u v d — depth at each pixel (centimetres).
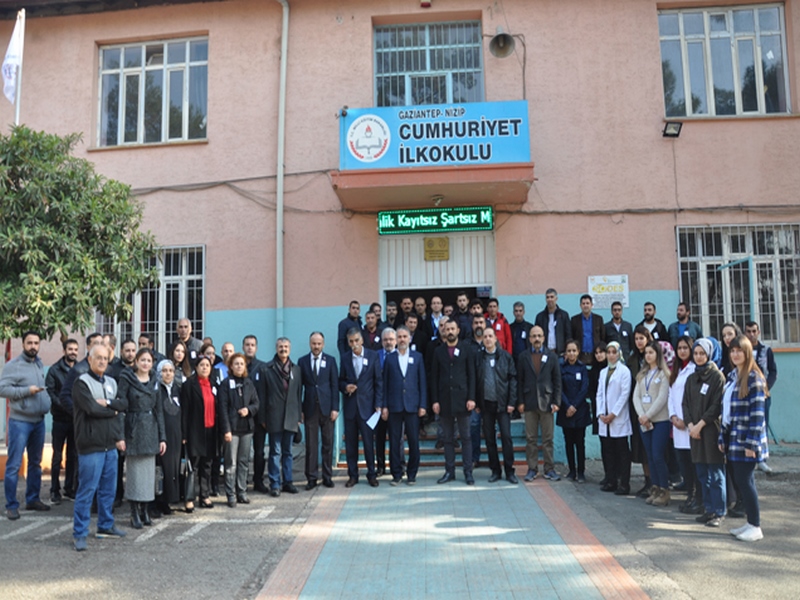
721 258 1098
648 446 768
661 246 1093
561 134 1119
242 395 801
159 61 1231
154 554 609
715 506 669
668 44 1152
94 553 612
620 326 1008
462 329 1005
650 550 594
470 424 921
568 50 1133
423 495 808
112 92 1236
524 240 1105
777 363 1062
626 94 1122
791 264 1091
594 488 841
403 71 1178
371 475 865
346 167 1014
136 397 689
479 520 696
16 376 751
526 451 910
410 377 877
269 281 1140
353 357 889
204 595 513
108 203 891
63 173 862
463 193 1051
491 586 520
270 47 1180
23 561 590
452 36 1178
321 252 1133
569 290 1094
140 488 686
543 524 679
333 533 665
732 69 1146
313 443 869
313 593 515
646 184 1104
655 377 756
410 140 1008
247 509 770
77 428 635
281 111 1151
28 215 830
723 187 1099
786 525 670
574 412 872
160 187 1176
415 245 1134
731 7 1152
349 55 1161
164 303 1166
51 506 796
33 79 1229
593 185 1107
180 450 751
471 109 1003
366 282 1121
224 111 1177
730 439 639
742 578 525
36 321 808
